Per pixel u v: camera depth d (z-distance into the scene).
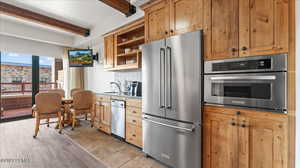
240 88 1.43
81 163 2.11
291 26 1.18
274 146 1.25
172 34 1.96
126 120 2.82
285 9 1.20
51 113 3.26
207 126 1.66
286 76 1.20
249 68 1.37
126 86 3.80
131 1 2.73
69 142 2.85
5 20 3.46
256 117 1.34
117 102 3.01
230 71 1.49
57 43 4.47
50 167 2.00
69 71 5.09
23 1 2.71
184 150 1.80
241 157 1.42
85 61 4.24
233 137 1.47
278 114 1.24
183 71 1.79
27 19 3.10
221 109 1.55
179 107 1.83
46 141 2.88
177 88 1.85
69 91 5.06
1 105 4.40
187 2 1.82
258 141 1.33
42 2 2.75
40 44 4.52
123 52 3.53
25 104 5.09
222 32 1.54
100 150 2.53
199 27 1.71
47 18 3.31
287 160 1.20
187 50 1.76
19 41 4.14
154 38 2.21
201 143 1.68
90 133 3.38
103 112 3.42
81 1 2.74
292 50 1.18
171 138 1.93
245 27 1.40
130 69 3.42
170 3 1.98
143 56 2.30
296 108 1.17
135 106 2.62
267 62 1.28
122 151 2.50
